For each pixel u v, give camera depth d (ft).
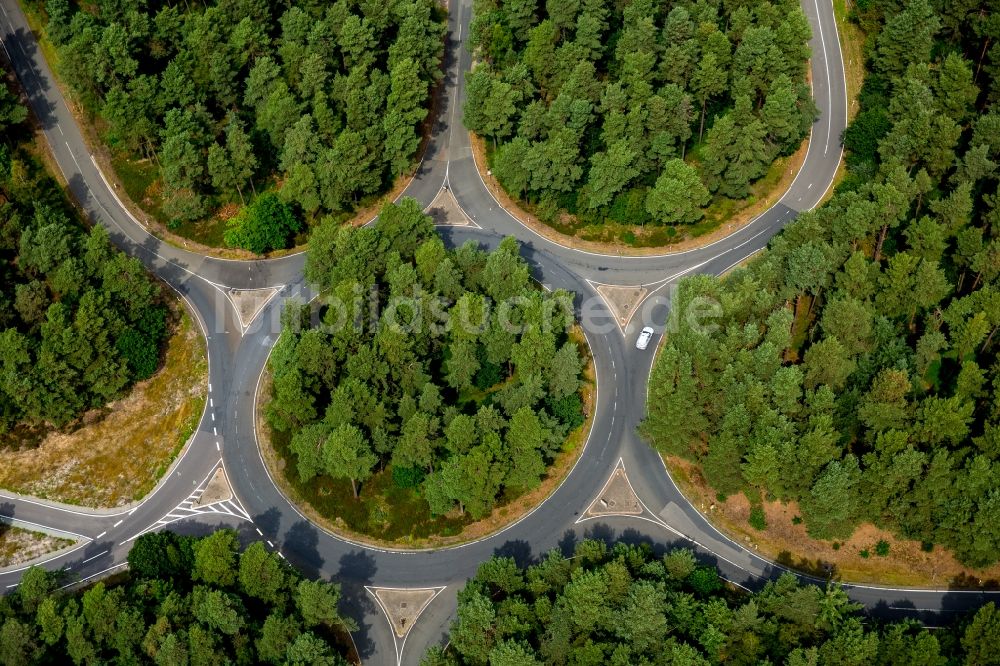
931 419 480.64
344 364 549.13
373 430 524.52
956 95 629.92
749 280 543.80
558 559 476.13
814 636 455.63
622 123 633.20
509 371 573.33
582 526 529.04
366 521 532.73
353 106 651.66
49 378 556.10
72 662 464.65
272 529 534.37
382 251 586.45
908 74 646.74
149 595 474.90
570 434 561.43
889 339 531.91
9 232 609.01
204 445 568.00
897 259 543.39
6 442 568.41
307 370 542.98
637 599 444.55
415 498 537.65
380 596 508.94
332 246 589.73
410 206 594.24
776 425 493.36
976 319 520.83
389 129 650.43
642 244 649.61
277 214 633.61
